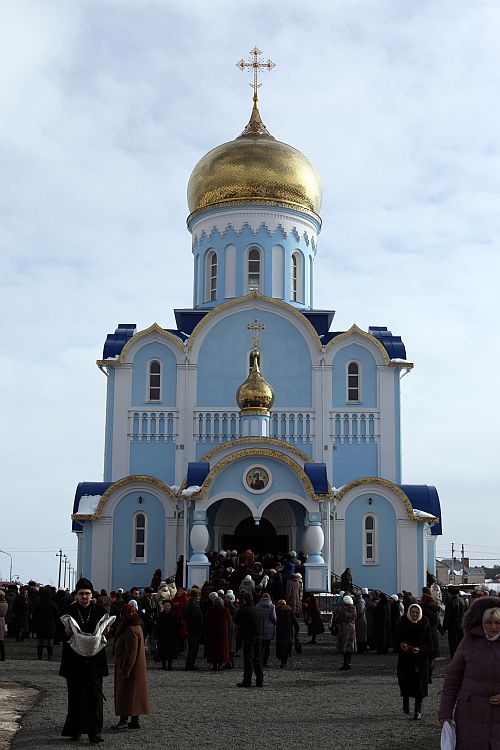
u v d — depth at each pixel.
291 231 51.38
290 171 51.44
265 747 14.12
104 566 42.16
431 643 17.11
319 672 24.11
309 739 14.83
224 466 40.06
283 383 47.41
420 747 14.30
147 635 30.14
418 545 42.31
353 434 46.75
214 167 51.47
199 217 52.03
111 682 22.47
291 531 44.03
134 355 47.25
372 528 42.62
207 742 14.51
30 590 36.38
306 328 47.75
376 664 26.02
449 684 9.35
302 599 36.47
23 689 19.94
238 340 47.72
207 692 20.27
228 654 24.66
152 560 42.34
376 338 47.59
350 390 47.28
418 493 44.00
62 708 17.45
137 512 42.78
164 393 47.00
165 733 15.27
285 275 50.78
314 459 46.50
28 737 14.76
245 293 50.19
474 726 9.11
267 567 39.78
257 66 56.16
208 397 47.19
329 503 41.66
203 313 50.12
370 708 18.05
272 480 40.16
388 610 28.98
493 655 9.20
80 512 42.72
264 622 24.59
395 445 46.59
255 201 50.59
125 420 46.59
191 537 39.38
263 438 40.44
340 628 24.95
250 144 51.84
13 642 32.75
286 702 18.78
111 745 14.24
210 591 30.94
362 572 42.16
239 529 45.44
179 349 47.28
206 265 51.66
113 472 46.12
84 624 14.78
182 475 46.16
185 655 29.11
